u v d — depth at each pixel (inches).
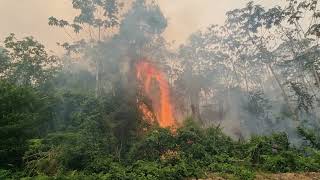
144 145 848.9
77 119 1061.8
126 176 644.1
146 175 663.1
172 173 651.5
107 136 946.7
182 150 823.7
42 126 1107.9
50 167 720.3
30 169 735.7
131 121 1024.2
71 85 1734.7
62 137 881.5
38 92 1075.9
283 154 720.3
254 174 636.1
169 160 759.1
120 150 928.9
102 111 1014.4
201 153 794.2
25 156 753.0
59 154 751.7
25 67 1529.3
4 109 833.5
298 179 602.2
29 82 1535.4
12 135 803.4
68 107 1283.2
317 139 890.1
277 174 650.2
